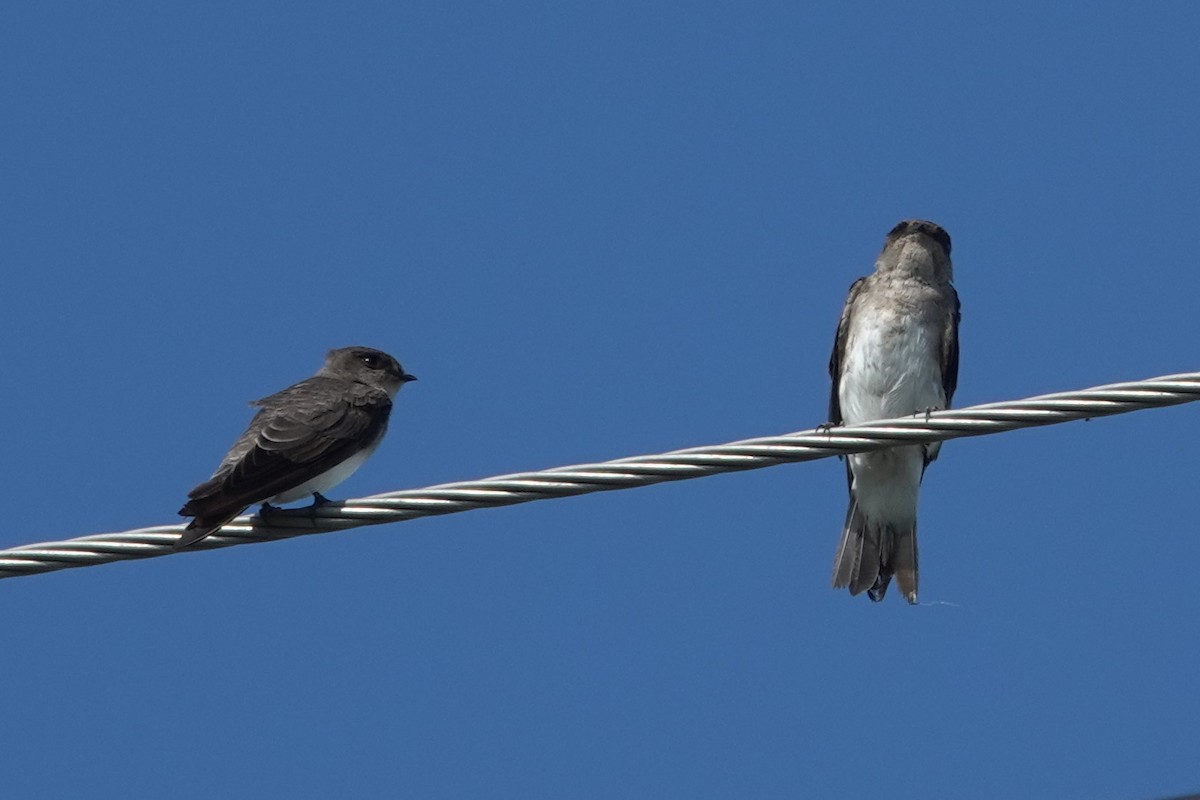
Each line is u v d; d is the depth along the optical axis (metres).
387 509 11.88
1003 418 11.24
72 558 11.71
